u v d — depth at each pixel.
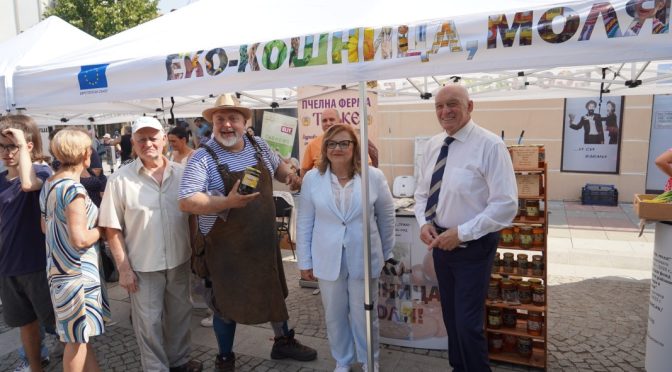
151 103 5.88
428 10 2.14
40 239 2.87
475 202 2.50
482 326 2.58
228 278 2.80
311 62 2.17
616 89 4.93
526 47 1.84
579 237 6.75
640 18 1.67
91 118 7.57
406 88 5.42
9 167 2.86
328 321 2.94
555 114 8.89
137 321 2.85
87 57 2.79
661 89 4.78
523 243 3.11
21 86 2.93
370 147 4.53
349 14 2.33
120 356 3.54
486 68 1.91
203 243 2.83
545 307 3.06
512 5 1.97
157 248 2.79
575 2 1.77
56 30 4.20
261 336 3.79
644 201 2.77
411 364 3.24
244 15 2.68
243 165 2.79
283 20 2.49
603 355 3.31
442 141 2.75
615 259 5.76
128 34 2.92
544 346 3.08
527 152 3.01
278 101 6.02
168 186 2.88
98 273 2.67
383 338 3.54
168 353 3.07
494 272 3.20
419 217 2.80
